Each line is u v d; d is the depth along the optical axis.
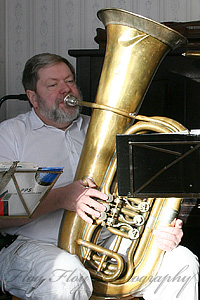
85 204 1.98
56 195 2.04
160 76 2.57
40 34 3.24
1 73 3.17
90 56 2.60
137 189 1.76
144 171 1.74
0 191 1.62
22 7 3.23
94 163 2.02
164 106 2.57
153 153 1.72
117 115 1.99
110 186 2.03
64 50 3.23
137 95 1.99
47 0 3.22
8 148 2.24
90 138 2.04
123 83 1.97
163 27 1.90
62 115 2.27
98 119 2.02
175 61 2.56
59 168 1.65
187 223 2.37
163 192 1.75
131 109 1.99
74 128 2.38
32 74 2.33
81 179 2.02
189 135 1.69
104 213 1.97
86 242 2.00
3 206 1.66
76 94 2.33
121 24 1.94
